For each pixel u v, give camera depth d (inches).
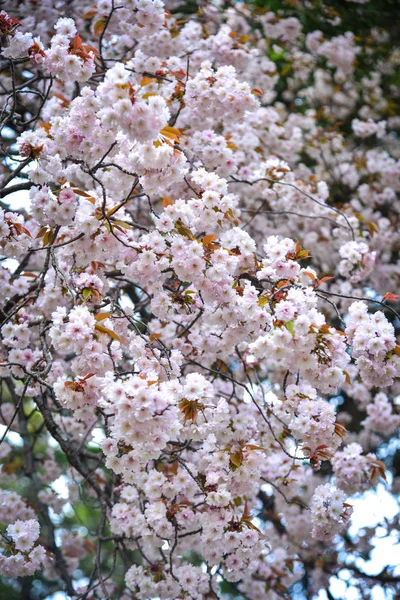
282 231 237.9
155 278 130.4
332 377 122.9
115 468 125.1
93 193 139.4
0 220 126.6
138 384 104.0
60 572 203.0
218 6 255.1
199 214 133.0
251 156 217.9
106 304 131.4
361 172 271.7
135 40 196.9
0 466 223.0
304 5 274.4
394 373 124.3
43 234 135.3
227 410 127.5
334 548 242.4
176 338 154.9
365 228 253.1
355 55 277.9
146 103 111.0
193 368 177.9
